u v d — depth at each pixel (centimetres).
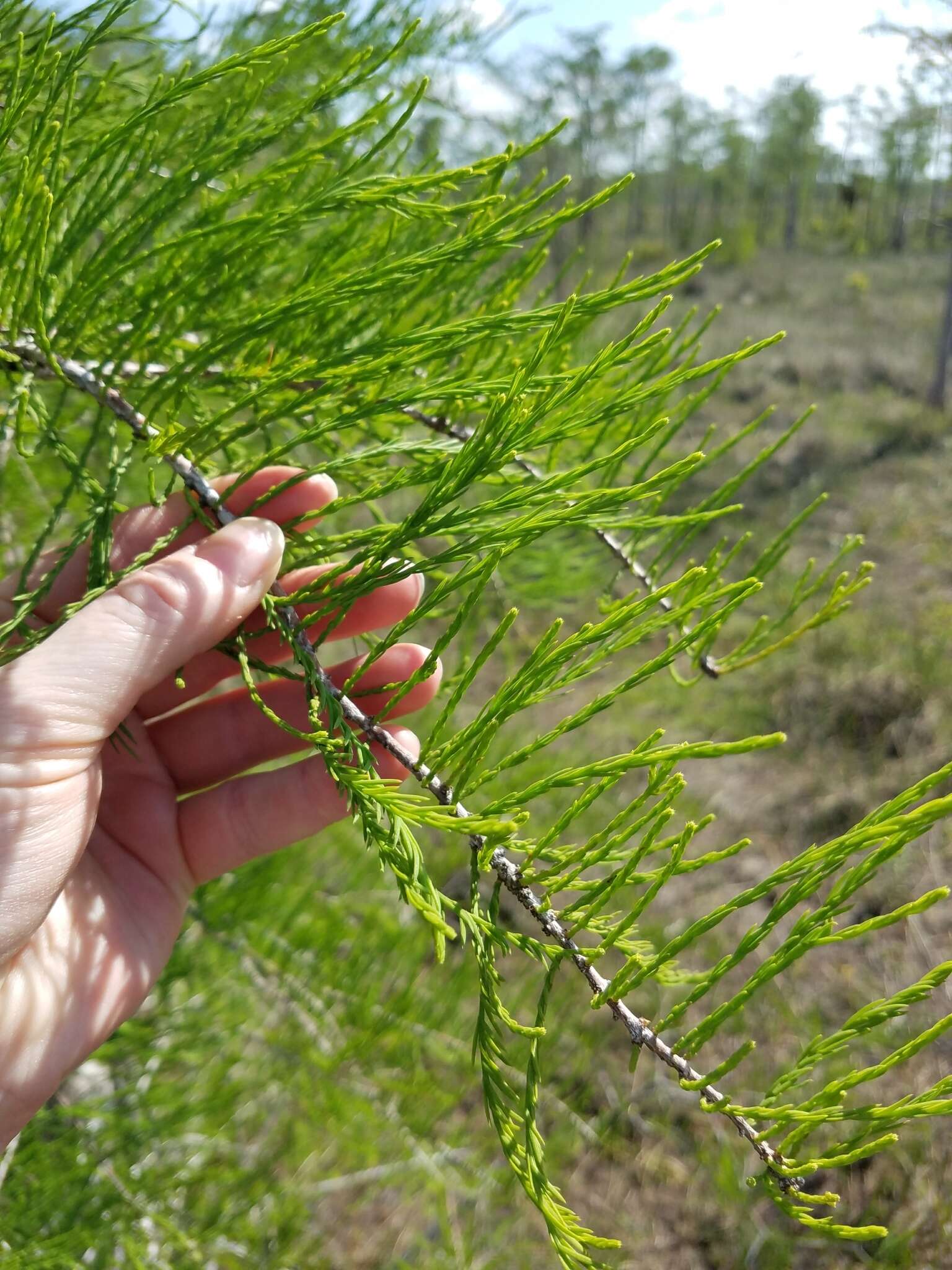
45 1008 21
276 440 22
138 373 15
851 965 67
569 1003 53
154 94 14
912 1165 53
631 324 29
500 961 54
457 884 60
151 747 26
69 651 16
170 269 16
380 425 20
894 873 73
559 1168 53
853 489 150
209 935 34
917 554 125
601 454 22
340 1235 51
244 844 26
